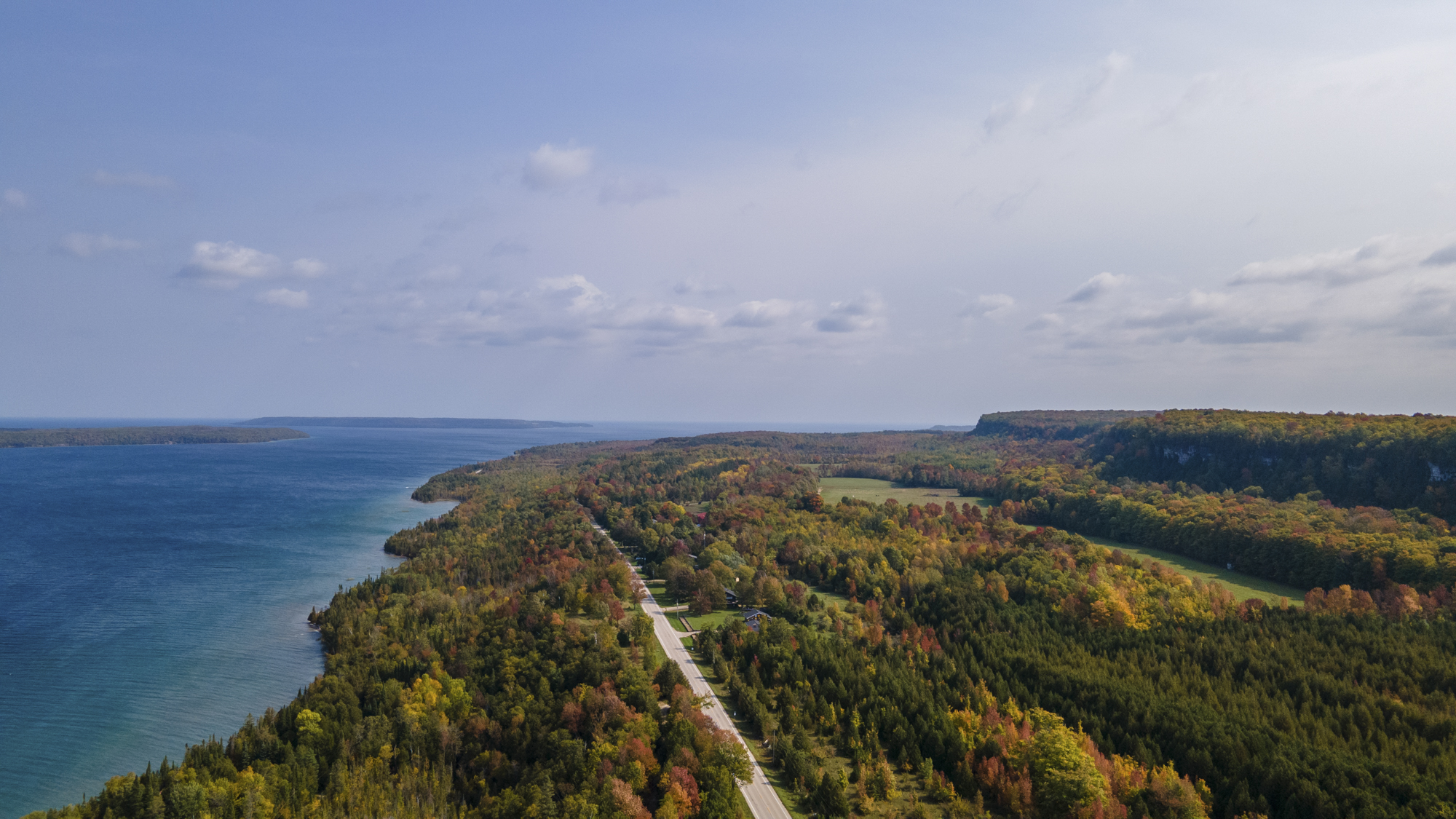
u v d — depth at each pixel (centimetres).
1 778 14888
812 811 12175
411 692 15862
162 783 13012
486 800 12888
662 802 11962
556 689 15888
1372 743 13412
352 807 12738
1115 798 12294
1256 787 12381
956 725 14362
